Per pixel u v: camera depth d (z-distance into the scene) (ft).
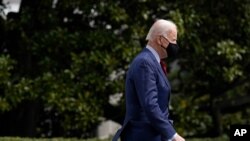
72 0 58.34
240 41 63.52
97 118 58.34
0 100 56.34
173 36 30.25
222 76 63.05
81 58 57.41
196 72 66.03
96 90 57.82
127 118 30.32
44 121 65.67
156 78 29.50
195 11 60.64
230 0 62.34
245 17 62.54
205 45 61.67
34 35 58.70
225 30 62.85
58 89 56.80
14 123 63.72
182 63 65.36
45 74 57.21
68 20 61.87
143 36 59.47
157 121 28.89
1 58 56.39
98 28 59.82
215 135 67.72
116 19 57.47
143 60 29.45
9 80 56.70
